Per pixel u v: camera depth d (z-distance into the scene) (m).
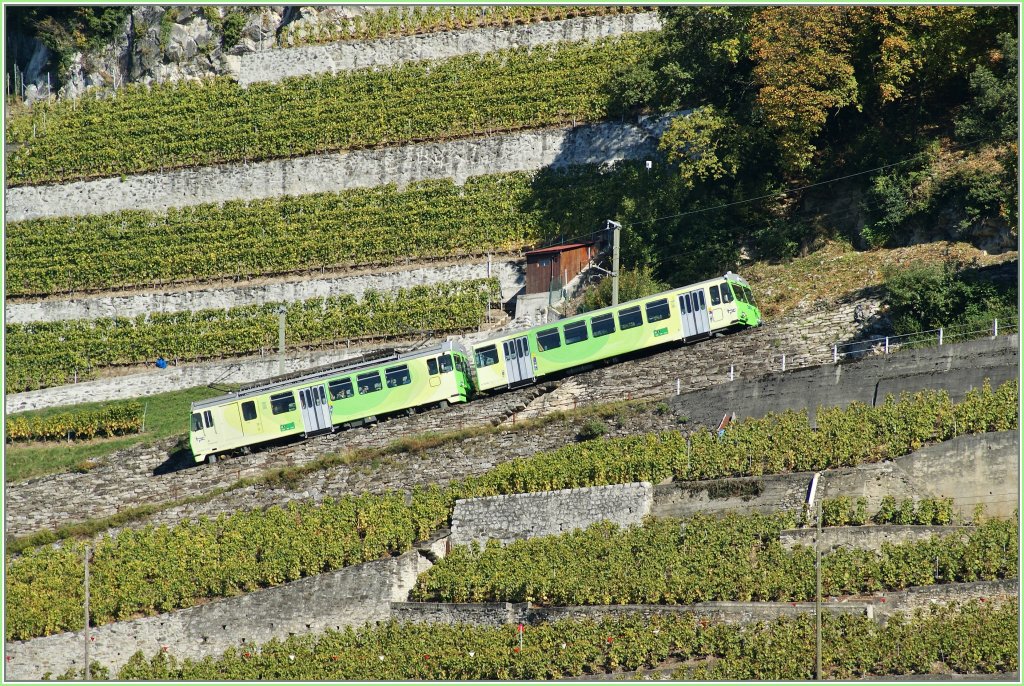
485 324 104.25
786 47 93.31
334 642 69.94
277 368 106.00
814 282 87.38
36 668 75.44
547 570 67.06
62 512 89.50
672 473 70.44
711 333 81.88
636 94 110.94
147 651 74.12
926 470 64.19
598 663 63.09
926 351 70.69
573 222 106.88
